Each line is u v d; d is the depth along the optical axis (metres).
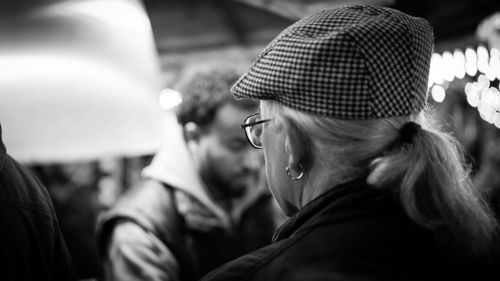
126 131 1.94
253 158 1.97
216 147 1.90
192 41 2.41
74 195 2.89
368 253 0.84
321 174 0.95
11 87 1.87
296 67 0.90
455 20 3.20
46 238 1.15
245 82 0.98
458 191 0.93
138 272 1.67
